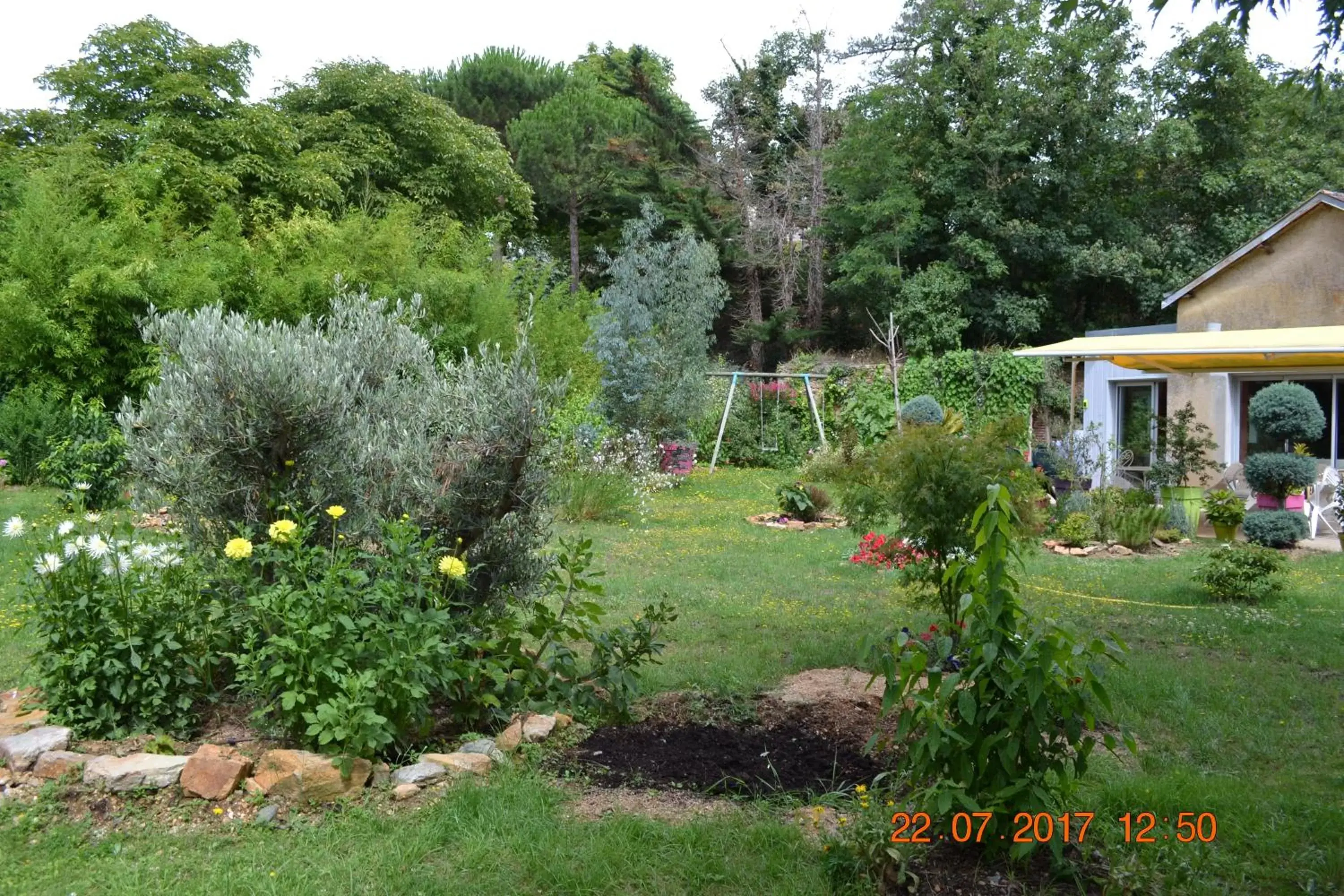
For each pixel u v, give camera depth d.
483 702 4.58
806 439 22.59
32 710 4.52
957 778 3.26
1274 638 7.23
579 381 19.94
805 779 4.24
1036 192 27.66
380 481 5.04
